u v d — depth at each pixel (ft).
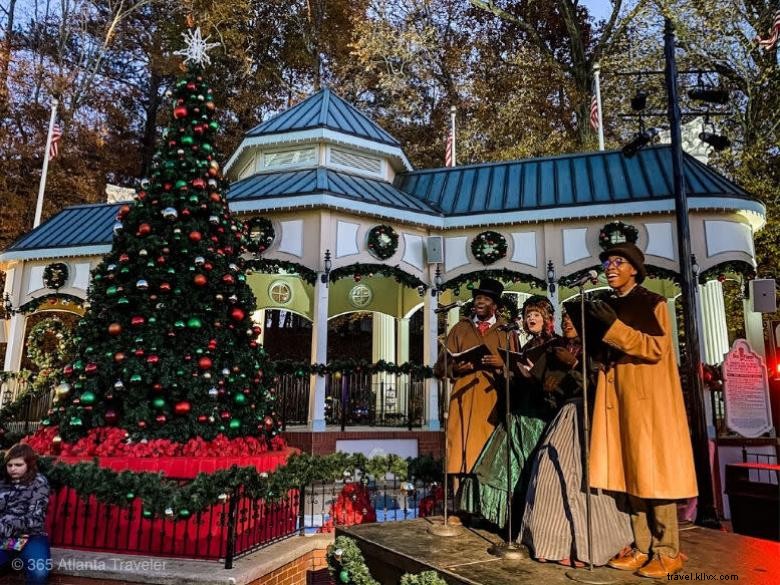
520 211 37.70
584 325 9.39
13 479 16.94
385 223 38.11
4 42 81.61
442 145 79.25
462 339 13.99
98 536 18.62
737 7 59.26
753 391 29.27
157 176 25.89
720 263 34.76
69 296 44.65
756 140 58.23
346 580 10.98
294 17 85.51
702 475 21.29
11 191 76.28
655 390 9.21
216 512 18.89
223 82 83.66
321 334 34.68
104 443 21.02
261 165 42.96
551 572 9.10
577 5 84.64
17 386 42.42
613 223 35.83
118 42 89.30
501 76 78.89
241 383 23.90
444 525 12.18
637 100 30.01
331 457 20.75
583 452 10.09
